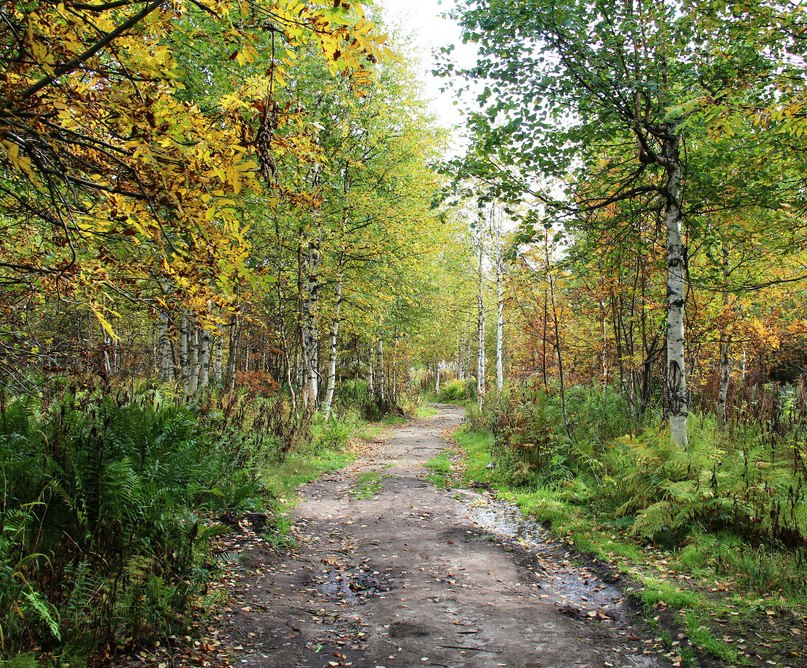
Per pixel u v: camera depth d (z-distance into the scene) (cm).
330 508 855
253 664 382
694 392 1512
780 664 372
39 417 551
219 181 312
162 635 392
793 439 861
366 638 431
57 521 438
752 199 820
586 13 809
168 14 268
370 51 262
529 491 938
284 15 264
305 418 1320
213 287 428
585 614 488
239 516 686
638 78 797
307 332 1716
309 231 1226
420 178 1594
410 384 3828
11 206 412
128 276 433
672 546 631
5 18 267
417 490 976
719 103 495
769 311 1377
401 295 1802
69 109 298
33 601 321
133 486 461
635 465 798
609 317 1488
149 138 288
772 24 571
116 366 1155
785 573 511
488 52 854
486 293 2966
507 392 1816
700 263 1203
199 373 1559
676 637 427
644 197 1047
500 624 454
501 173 923
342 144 1368
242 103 333
